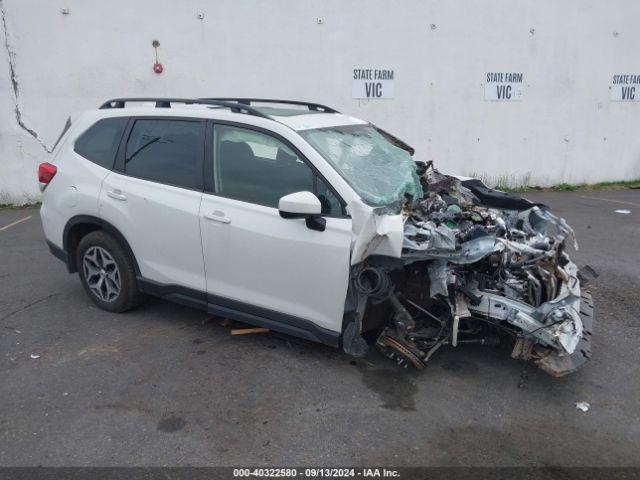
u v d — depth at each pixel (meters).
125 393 3.77
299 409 3.62
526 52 11.09
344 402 3.71
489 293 3.84
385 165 4.38
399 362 4.05
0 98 9.34
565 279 3.91
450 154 11.23
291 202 3.61
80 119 5.10
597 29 11.34
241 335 4.62
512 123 11.38
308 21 10.03
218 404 3.66
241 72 10.01
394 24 10.35
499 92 11.14
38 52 9.29
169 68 9.75
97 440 3.29
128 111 4.81
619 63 11.68
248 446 3.25
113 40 9.48
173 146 4.50
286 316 4.05
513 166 11.65
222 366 4.13
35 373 4.01
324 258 3.78
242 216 4.07
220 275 4.26
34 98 9.44
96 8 9.31
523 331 3.80
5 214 9.11
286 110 4.77
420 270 3.96
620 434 3.43
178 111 4.54
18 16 9.11
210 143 4.32
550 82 11.38
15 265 6.34
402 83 10.64
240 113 4.32
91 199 4.77
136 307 5.06
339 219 3.75
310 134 4.15
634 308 5.35
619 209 9.82
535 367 4.19
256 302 4.15
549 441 3.35
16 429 3.38
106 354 4.28
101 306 5.05
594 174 12.21
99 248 4.88
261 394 3.78
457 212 4.37
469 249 3.78
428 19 10.46
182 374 4.01
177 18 9.61
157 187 4.49
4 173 9.61
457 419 3.55
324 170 3.86
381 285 3.58
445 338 4.07
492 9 10.69
